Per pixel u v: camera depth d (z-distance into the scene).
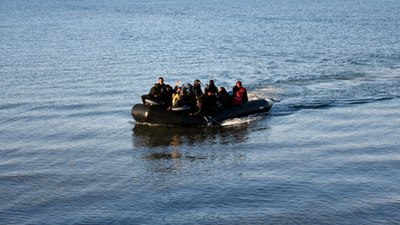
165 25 88.56
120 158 23.25
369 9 115.19
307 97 32.56
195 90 27.86
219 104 27.80
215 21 94.12
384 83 36.28
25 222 17.52
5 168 22.30
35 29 84.31
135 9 131.88
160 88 27.80
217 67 45.91
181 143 24.95
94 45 63.03
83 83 39.56
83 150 24.41
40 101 33.75
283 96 32.94
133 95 35.16
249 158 22.73
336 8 121.25
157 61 49.78
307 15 102.56
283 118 28.33
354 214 17.52
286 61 48.09
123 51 57.25
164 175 21.16
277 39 65.38
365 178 20.20
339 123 27.27
